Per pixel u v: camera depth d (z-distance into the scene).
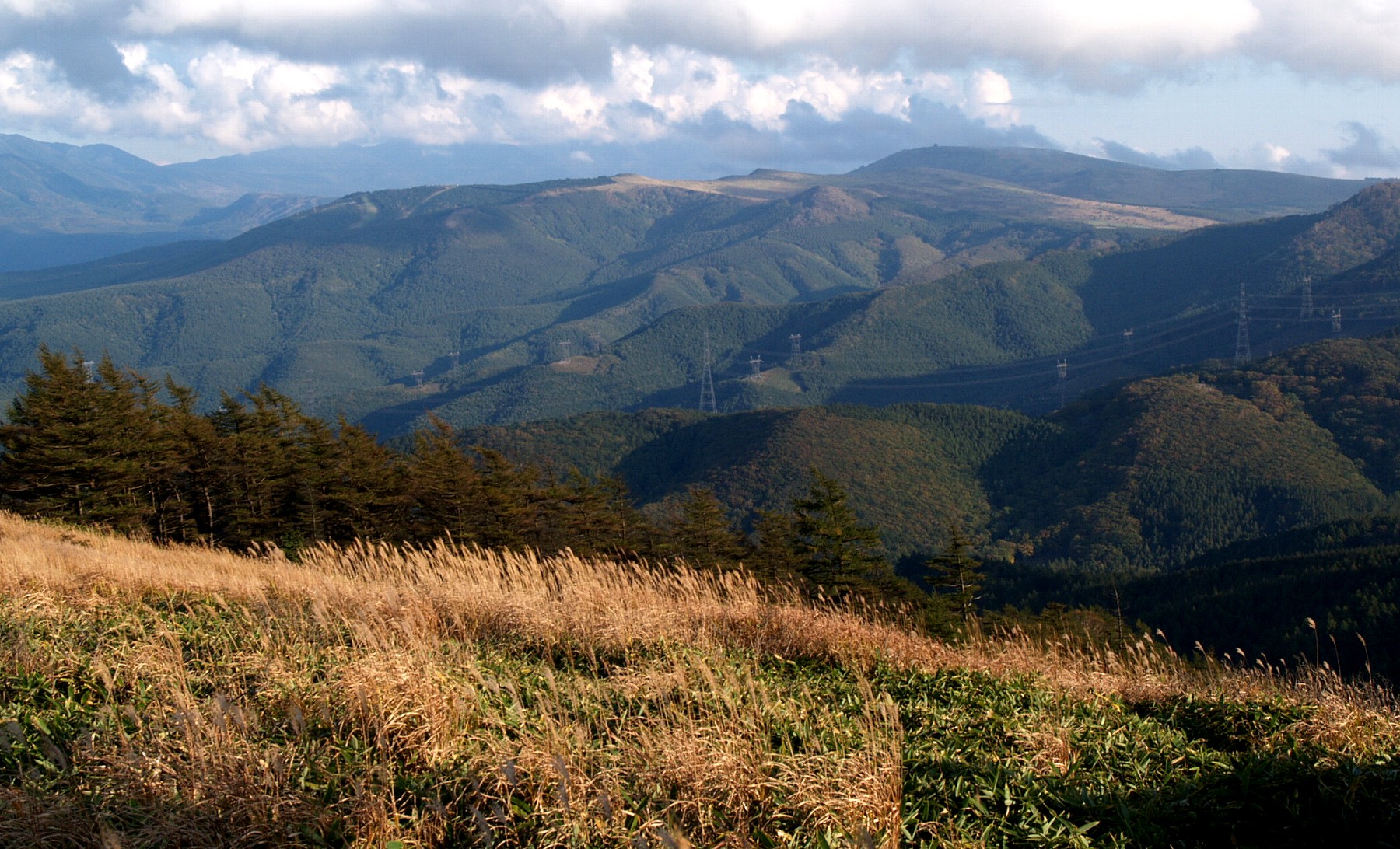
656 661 6.86
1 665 6.18
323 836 4.11
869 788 4.34
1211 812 4.68
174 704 5.47
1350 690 6.87
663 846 3.61
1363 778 4.73
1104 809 4.73
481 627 8.12
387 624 7.60
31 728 5.31
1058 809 4.77
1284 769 5.03
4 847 3.89
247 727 5.03
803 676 7.15
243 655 6.66
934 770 5.02
